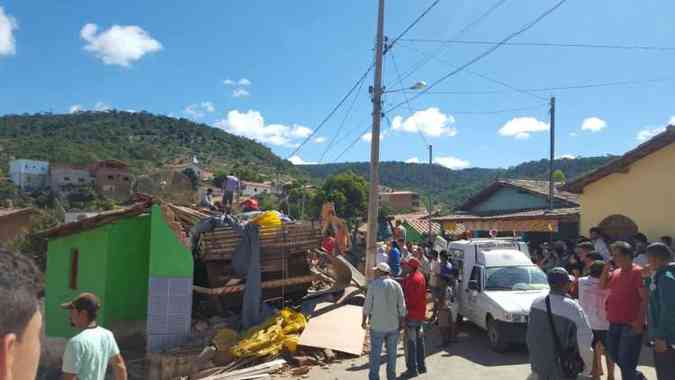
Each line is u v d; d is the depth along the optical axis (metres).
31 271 1.30
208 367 9.60
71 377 3.92
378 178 13.91
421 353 8.48
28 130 131.00
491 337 9.91
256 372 8.84
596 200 14.84
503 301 9.80
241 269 11.38
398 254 13.71
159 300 10.84
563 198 21.95
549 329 4.50
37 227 31.55
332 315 11.16
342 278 13.89
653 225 13.27
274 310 11.56
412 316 8.37
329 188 54.28
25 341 1.23
